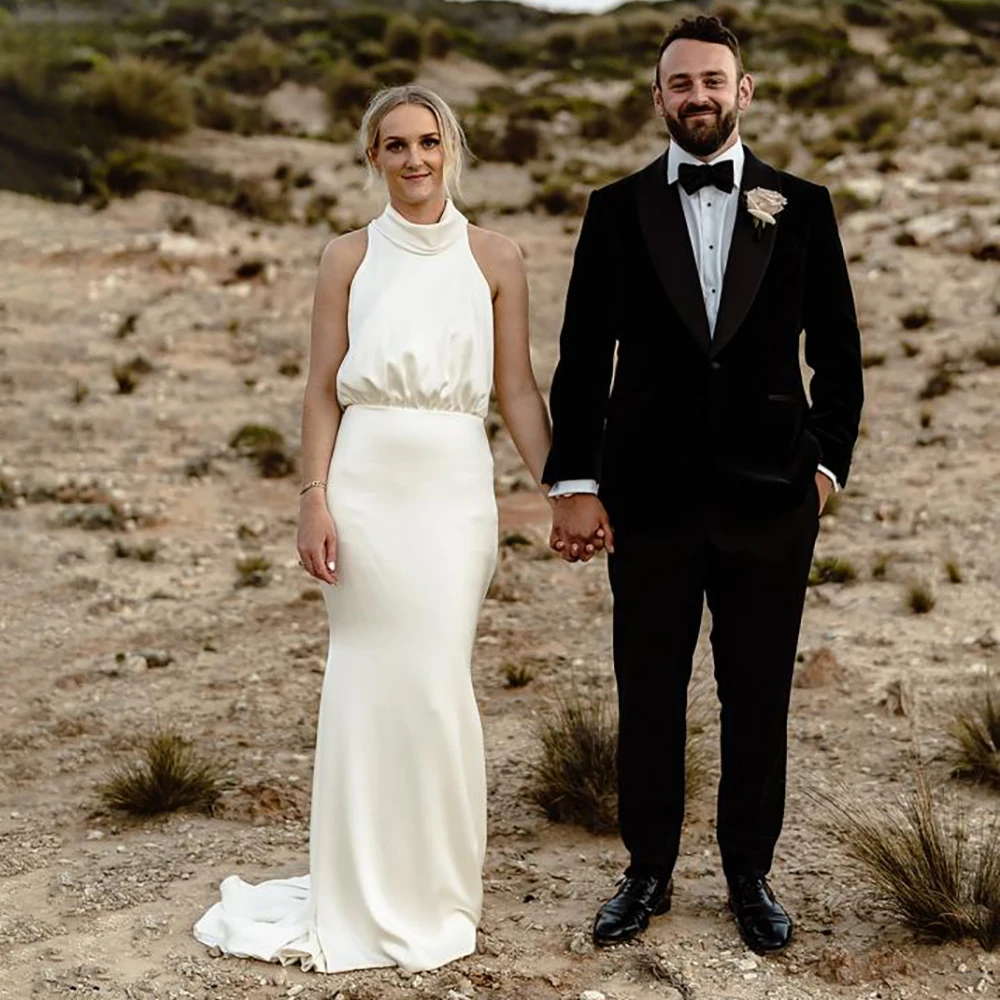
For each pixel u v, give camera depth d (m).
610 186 3.70
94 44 30.77
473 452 3.88
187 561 8.36
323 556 3.78
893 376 11.65
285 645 6.92
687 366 3.59
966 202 16.48
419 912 3.81
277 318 14.18
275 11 41.28
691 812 4.76
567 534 3.75
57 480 9.66
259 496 9.61
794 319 3.63
